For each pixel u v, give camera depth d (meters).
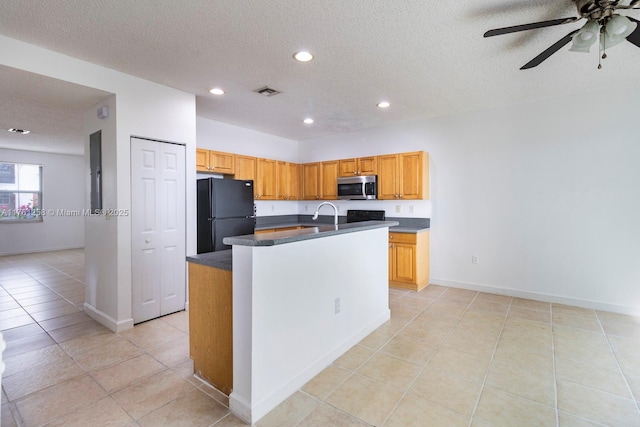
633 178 3.32
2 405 1.90
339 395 2.02
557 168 3.70
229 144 4.87
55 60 2.53
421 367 2.34
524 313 3.40
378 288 3.10
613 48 2.49
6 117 3.89
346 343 2.60
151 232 3.15
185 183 3.42
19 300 3.86
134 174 3.01
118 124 2.89
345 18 2.12
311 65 2.81
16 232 6.96
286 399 1.98
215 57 2.65
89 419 1.78
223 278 2.00
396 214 4.93
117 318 2.92
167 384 2.12
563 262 3.70
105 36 2.31
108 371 2.27
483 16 2.10
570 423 1.76
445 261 4.50
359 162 5.02
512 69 2.89
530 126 3.85
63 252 7.23
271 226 5.19
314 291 2.26
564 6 1.99
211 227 3.80
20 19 2.09
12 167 6.93
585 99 3.52
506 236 4.04
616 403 1.92
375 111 4.20
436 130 4.52
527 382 2.14
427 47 2.49
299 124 4.87
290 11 2.04
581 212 3.59
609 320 3.20
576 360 2.42
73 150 6.92
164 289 3.28
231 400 1.86
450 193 4.43
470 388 2.08
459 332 2.93
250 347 1.79
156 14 2.06
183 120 3.38
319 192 5.53
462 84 3.26
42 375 2.21
